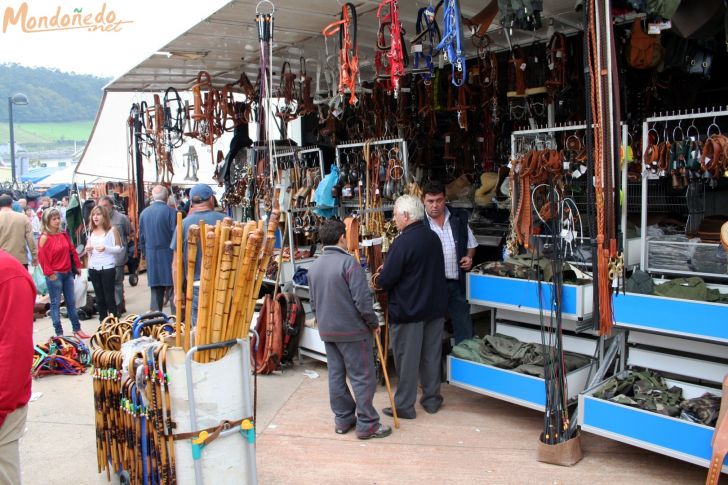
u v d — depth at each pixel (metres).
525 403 3.57
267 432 3.78
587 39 2.74
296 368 5.01
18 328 2.13
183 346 2.46
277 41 5.40
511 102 5.40
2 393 2.11
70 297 6.14
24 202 11.71
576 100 4.95
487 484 3.08
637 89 4.80
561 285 3.35
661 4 2.90
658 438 2.98
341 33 3.79
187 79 7.21
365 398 3.60
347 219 4.45
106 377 2.96
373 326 3.57
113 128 9.60
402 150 4.72
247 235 2.49
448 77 5.57
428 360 3.98
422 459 3.38
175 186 12.69
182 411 2.46
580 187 4.21
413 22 4.77
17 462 2.24
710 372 3.30
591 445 3.52
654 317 3.19
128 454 2.79
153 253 5.79
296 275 5.42
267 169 5.74
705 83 4.82
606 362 3.67
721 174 3.49
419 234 3.74
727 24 3.29
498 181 5.59
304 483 3.14
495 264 4.06
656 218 4.65
